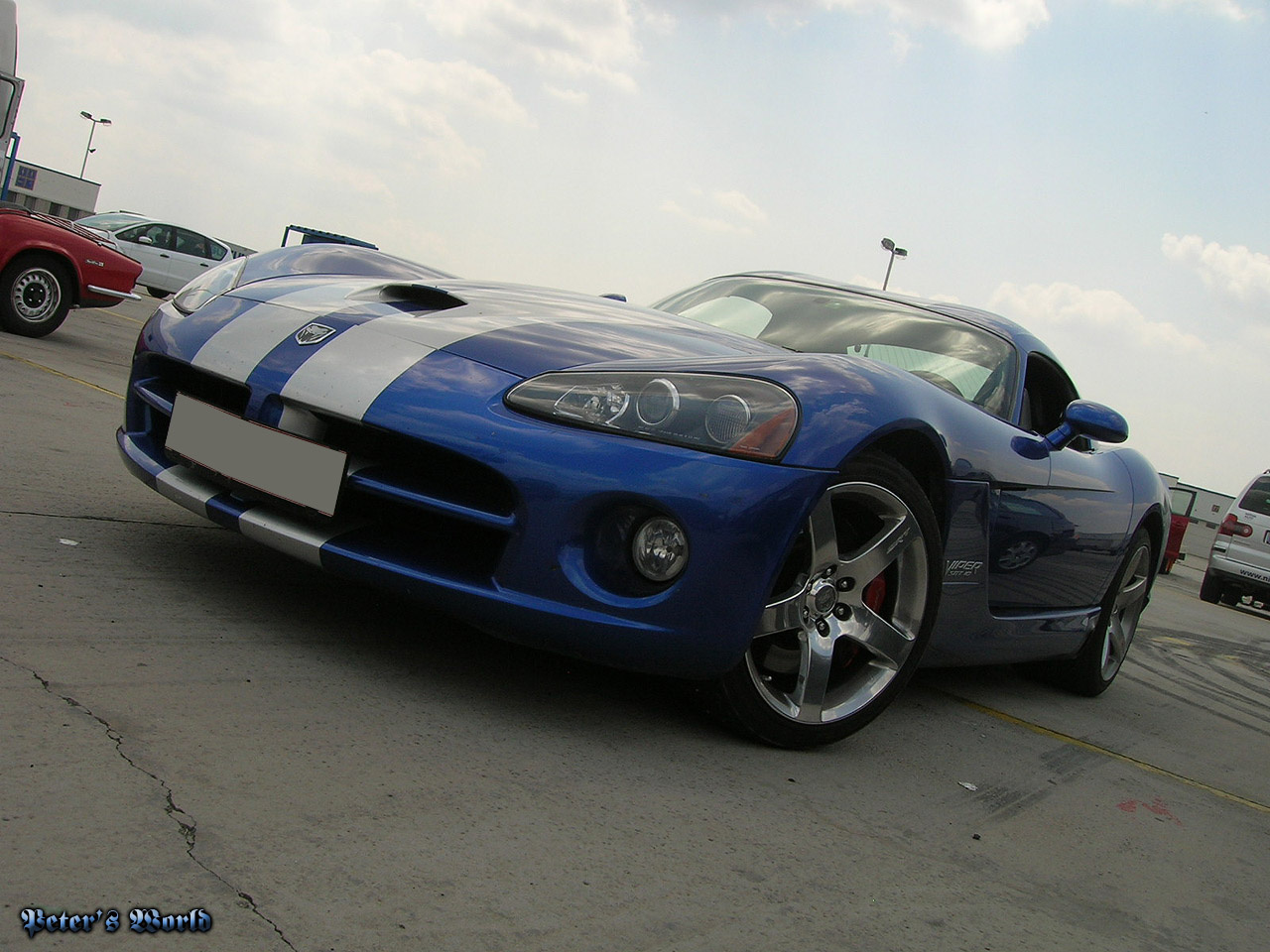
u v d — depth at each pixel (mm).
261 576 2557
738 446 1955
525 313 2445
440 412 2002
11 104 7898
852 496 2115
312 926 1210
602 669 2451
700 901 1503
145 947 1100
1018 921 1706
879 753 2436
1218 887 2115
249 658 2006
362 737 1772
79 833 1284
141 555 2518
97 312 10469
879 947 1506
